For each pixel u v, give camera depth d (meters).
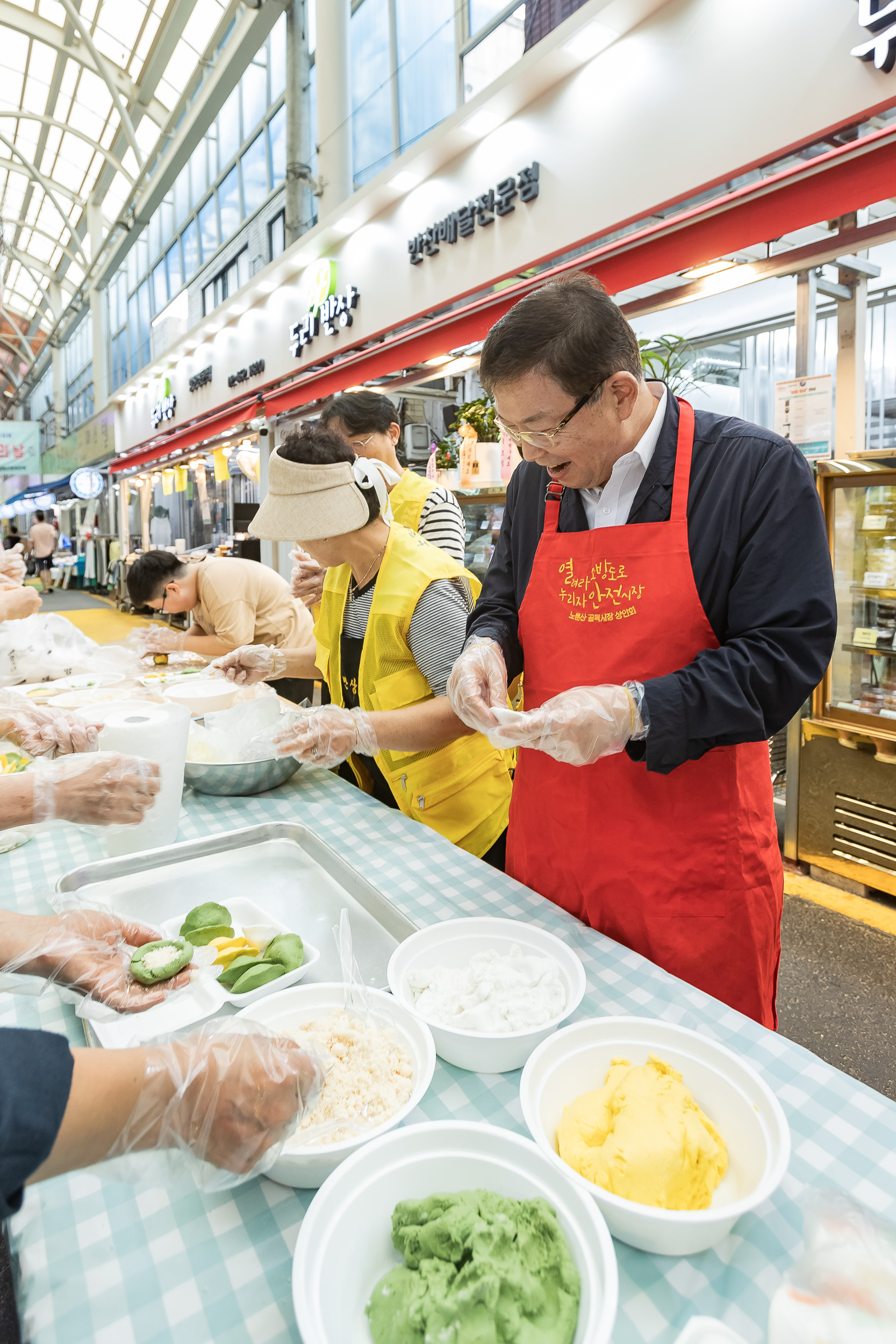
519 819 1.31
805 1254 0.51
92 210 14.93
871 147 2.07
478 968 0.86
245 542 6.94
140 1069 0.51
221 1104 0.53
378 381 4.96
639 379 1.00
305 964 0.93
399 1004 0.78
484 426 3.77
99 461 14.55
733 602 1.05
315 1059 0.61
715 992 1.13
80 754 1.12
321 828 1.40
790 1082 0.73
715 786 1.09
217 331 7.68
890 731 2.62
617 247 2.80
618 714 0.95
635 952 1.00
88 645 2.61
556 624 1.19
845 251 2.32
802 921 2.57
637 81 2.80
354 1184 0.56
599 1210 0.53
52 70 11.91
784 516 1.01
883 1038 1.96
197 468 9.84
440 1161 0.59
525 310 0.94
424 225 4.25
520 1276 0.49
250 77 8.20
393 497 2.31
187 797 1.58
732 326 4.25
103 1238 0.59
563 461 1.06
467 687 1.09
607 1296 0.47
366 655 1.57
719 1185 0.62
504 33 4.45
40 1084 0.44
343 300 5.14
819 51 2.18
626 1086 0.66
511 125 3.48
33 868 1.23
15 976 0.80
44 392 26.58
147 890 1.16
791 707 1.00
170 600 2.68
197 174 10.09
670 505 1.09
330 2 5.62
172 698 1.77
